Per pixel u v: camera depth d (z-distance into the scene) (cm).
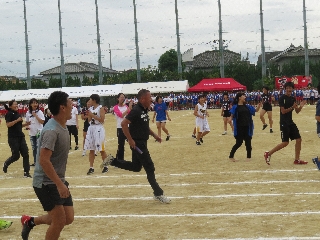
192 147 1647
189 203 779
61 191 447
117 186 971
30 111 1352
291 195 800
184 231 614
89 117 1147
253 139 1812
